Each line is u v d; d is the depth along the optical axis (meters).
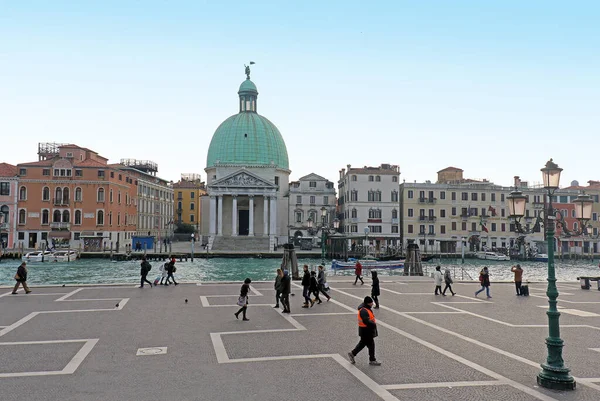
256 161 113.25
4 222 83.75
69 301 24.77
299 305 23.94
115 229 90.19
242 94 121.44
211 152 117.44
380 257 73.75
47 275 55.22
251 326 18.55
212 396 10.90
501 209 98.88
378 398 10.80
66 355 14.37
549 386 11.57
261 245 97.19
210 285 31.91
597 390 11.47
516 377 12.39
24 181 84.88
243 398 10.78
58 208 85.31
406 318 20.52
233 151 113.38
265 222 106.38
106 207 86.50
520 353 14.76
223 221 112.00
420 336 17.03
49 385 11.66
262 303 24.39
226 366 13.21
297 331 17.67
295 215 106.81
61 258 71.38
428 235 96.88
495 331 17.95
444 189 98.06
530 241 96.56
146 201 109.50
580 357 14.57
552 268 12.17
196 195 145.12
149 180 115.19
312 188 107.44
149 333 17.30
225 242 97.88
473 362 13.71
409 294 28.33
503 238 98.06
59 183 85.50
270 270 63.09
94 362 13.62
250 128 114.94
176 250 91.44
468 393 11.16
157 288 30.27
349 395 10.98
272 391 11.23
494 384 11.81
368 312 13.48
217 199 109.69
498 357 14.29
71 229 85.19
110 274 56.59
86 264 68.62
